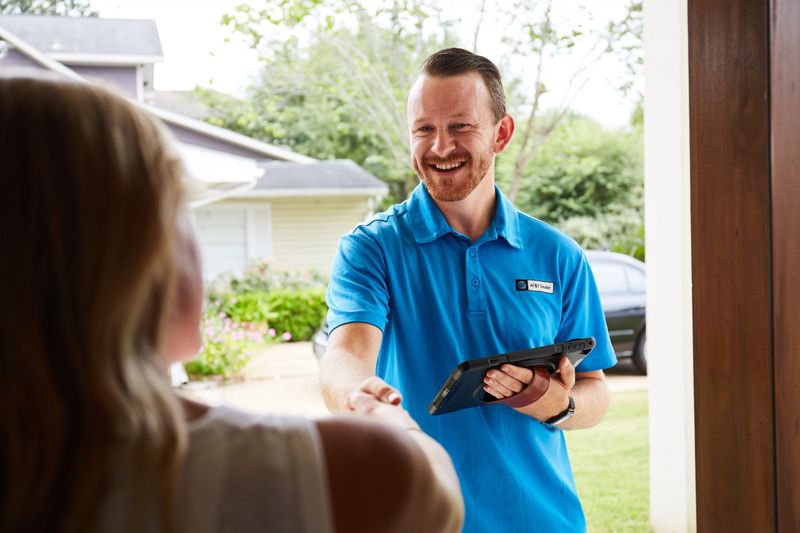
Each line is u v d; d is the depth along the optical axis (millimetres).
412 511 649
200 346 700
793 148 1217
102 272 556
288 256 14578
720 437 1359
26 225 555
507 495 1672
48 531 556
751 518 1309
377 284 1706
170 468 573
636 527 4020
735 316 1325
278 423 640
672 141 3486
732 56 1304
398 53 12508
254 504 601
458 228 1798
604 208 16938
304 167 15070
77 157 563
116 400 551
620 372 8367
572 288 1871
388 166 17672
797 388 1230
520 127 14000
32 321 549
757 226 1281
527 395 1558
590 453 5418
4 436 544
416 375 1727
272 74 14555
